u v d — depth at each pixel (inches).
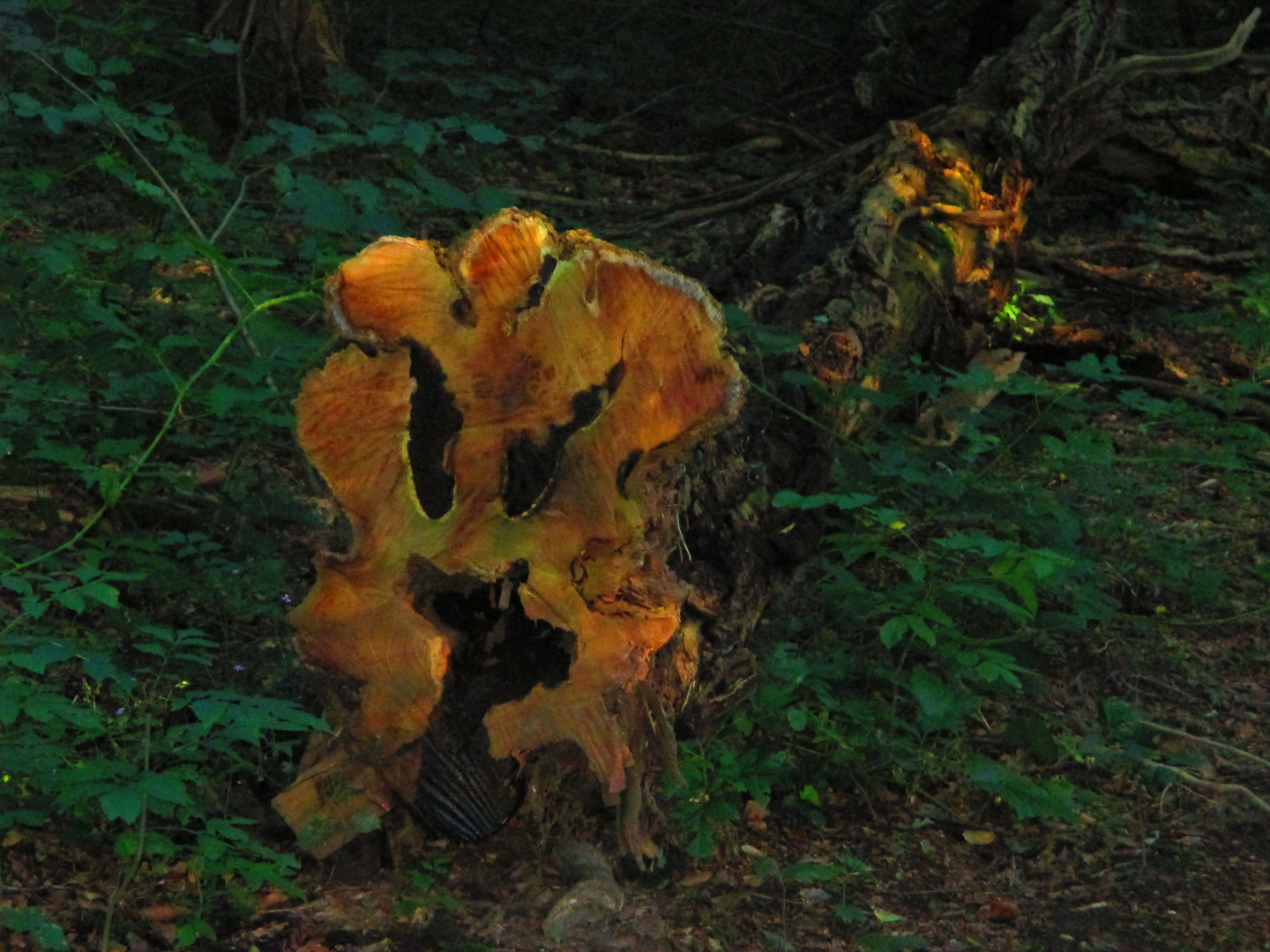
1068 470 159.9
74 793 86.2
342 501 93.8
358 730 97.4
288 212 201.0
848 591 130.0
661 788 107.4
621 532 98.9
